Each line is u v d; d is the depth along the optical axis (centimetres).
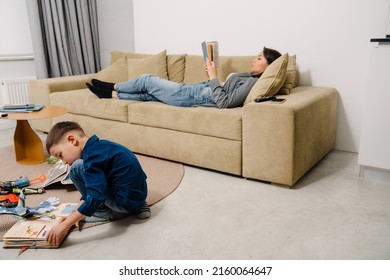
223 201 204
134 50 438
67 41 422
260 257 151
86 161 164
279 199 205
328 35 281
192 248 158
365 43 267
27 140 275
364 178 234
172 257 152
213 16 334
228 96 254
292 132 207
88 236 169
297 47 296
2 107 271
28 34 404
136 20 389
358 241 162
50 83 338
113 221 183
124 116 284
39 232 162
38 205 194
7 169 259
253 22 312
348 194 211
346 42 275
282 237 166
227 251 156
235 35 325
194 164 254
